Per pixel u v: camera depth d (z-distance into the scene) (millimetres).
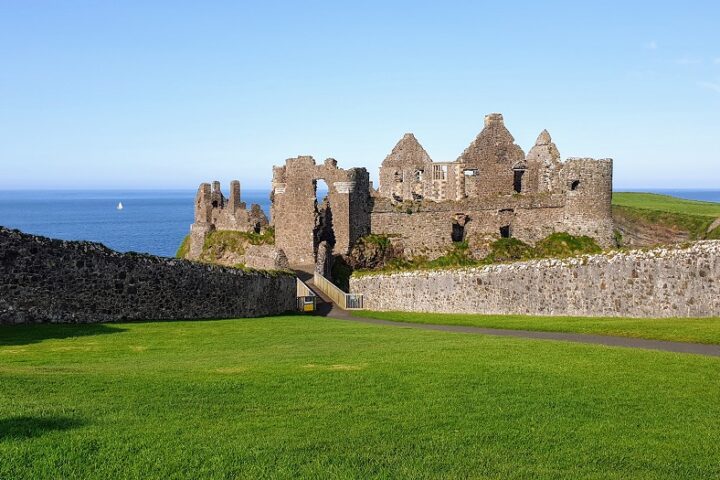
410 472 11562
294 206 59281
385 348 22156
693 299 27188
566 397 15539
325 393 15844
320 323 30922
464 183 65875
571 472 11633
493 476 11461
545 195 64812
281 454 12094
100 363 19547
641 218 78562
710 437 13172
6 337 23922
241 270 34812
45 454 11680
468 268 36125
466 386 16438
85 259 28141
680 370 18109
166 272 30781
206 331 26797
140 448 12133
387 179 68000
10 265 26328
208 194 75688
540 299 32281
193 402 14945
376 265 59500
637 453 12406
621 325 26422
